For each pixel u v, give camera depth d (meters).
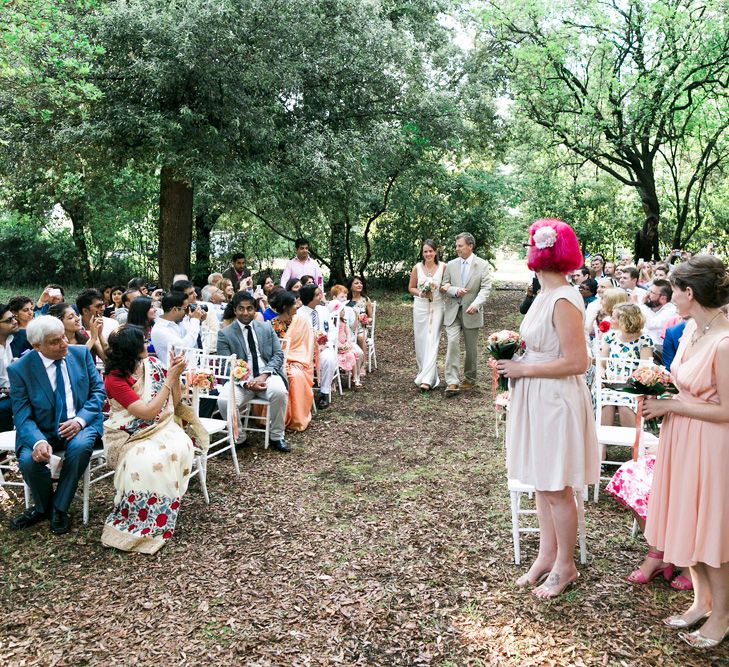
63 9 9.98
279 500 4.91
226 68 10.08
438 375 9.61
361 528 4.41
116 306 8.45
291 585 3.66
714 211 20.83
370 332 10.34
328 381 7.78
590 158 16.34
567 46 15.02
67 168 11.87
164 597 3.54
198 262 17.34
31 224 19.16
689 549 3.01
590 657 2.97
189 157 10.34
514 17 15.68
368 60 12.66
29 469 4.31
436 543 4.17
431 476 5.43
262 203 11.23
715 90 15.66
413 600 3.49
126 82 10.26
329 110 13.02
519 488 3.81
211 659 3.00
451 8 17.11
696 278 2.96
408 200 18.25
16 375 4.45
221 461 5.82
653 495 3.22
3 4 7.69
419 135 15.24
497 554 4.01
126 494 4.18
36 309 6.68
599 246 21.38
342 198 12.55
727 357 2.88
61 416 4.54
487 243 20.23
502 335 3.39
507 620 3.28
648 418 3.17
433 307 8.52
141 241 19.89
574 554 3.92
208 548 4.13
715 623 3.05
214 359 5.67
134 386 4.50
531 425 3.35
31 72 8.63
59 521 4.34
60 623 3.31
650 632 3.16
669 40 13.91
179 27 9.50
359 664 2.96
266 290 9.23
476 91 16.05
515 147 18.80
